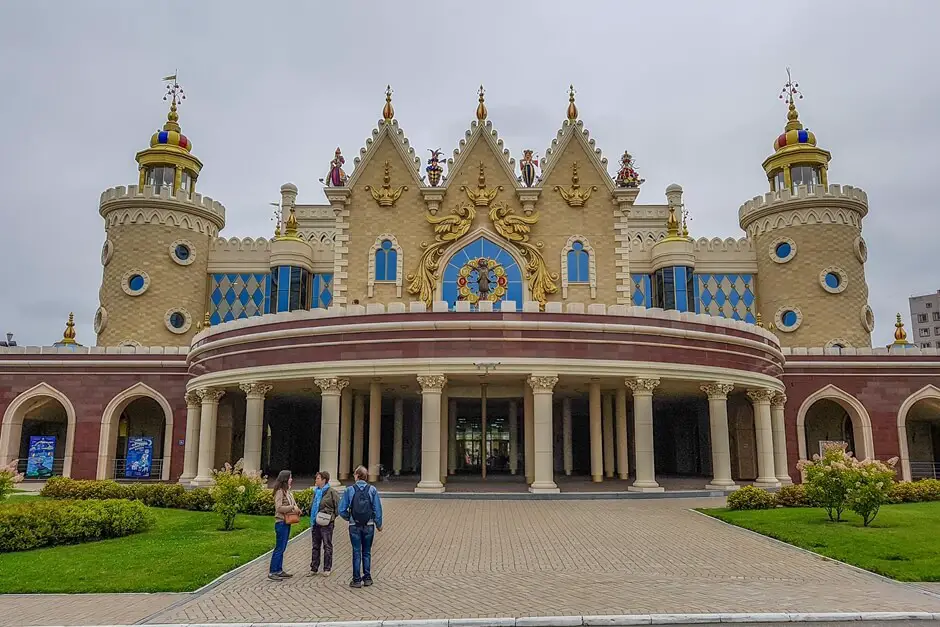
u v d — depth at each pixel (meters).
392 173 40.50
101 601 12.90
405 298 39.25
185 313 46.91
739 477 38.72
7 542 16.86
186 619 11.72
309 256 47.16
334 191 40.12
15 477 23.06
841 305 46.06
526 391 31.06
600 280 39.44
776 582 14.30
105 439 40.09
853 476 20.59
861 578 14.68
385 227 40.00
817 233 46.81
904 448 40.16
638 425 29.09
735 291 48.72
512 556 16.81
